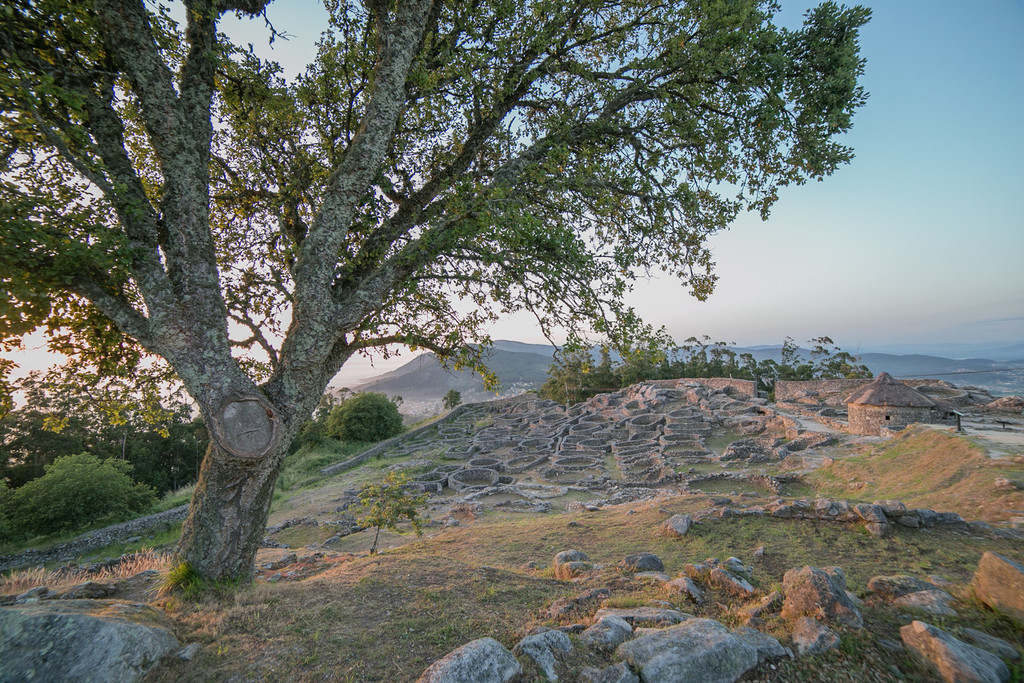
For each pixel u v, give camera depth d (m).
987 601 4.24
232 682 3.73
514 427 48.19
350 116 8.11
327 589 5.88
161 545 21.56
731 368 64.00
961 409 25.58
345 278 7.33
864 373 55.75
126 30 5.45
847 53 8.08
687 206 8.66
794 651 3.81
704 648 3.62
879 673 3.46
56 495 22.67
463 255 6.94
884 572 7.30
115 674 3.45
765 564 8.17
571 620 4.92
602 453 31.38
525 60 7.96
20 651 3.12
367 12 8.08
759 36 7.98
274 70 8.25
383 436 52.44
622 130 9.00
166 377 7.82
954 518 8.98
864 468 17.00
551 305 6.92
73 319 6.53
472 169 8.97
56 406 31.52
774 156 9.29
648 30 8.98
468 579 6.43
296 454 46.88
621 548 10.30
